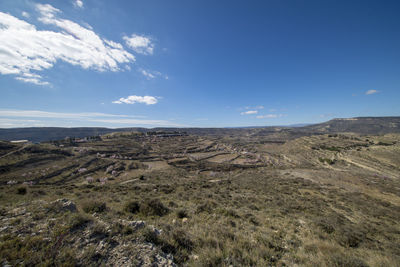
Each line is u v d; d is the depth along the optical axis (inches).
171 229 290.8
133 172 3582.7
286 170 2064.5
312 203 762.8
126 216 371.6
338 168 2475.4
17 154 3754.9
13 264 155.6
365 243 365.1
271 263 222.5
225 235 287.0
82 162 4069.9
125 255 190.4
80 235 213.2
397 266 241.4
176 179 1855.3
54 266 159.8
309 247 283.1
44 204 306.7
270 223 435.2
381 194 1079.0
